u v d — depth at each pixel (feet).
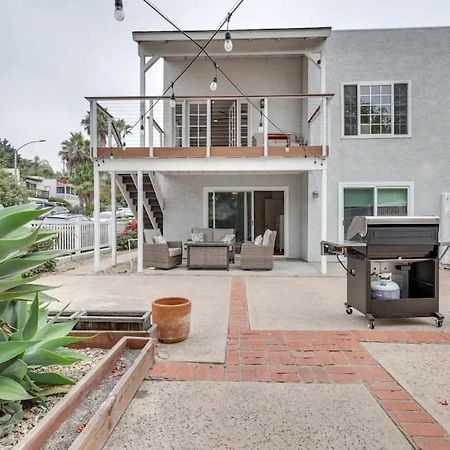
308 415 8.33
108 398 7.63
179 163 28.50
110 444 7.22
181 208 38.83
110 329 11.82
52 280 25.72
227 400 8.99
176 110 38.83
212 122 38.86
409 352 12.15
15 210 8.21
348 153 35.40
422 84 34.99
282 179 38.58
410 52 34.99
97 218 29.01
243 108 38.73
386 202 35.37
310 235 35.40
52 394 7.86
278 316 16.48
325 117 27.76
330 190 35.45
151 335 11.55
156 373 10.44
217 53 33.01
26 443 5.58
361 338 13.48
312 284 24.23
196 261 30.07
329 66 35.24
